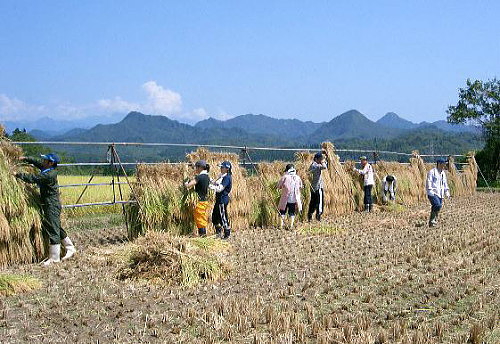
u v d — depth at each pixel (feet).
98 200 54.60
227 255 33.12
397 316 22.09
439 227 48.03
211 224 42.80
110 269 29.63
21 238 30.86
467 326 20.93
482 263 32.55
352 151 66.49
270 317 21.16
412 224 50.11
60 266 30.30
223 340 19.26
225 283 27.09
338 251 36.01
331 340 18.92
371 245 38.22
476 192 100.42
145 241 28.73
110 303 23.13
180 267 27.12
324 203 55.93
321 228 44.60
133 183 40.34
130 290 25.30
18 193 30.86
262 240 39.99
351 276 28.84
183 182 41.34
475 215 57.82
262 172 50.88
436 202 47.60
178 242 28.68
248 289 25.98
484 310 22.91
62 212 36.47
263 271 29.71
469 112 139.33
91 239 40.73
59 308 22.30
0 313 21.52
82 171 75.25
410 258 33.37
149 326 20.34
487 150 135.33
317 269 30.58
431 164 84.02
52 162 32.07
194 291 25.34
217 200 40.22
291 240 40.32
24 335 19.27
